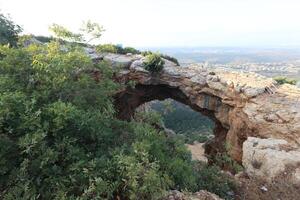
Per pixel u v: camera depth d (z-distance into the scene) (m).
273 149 13.46
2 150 7.15
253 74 28.14
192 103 28.12
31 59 9.68
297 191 10.57
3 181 7.31
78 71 10.37
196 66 31.48
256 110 21.33
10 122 7.61
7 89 8.22
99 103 10.11
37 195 7.05
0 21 24.70
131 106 30.67
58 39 11.04
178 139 10.43
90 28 11.10
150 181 6.96
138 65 28.12
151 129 9.91
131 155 7.76
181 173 8.71
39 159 7.14
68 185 7.28
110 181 7.29
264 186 10.88
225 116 26.09
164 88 30.38
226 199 9.45
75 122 7.96
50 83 9.28
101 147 8.63
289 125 18.95
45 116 7.95
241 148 22.91
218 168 11.27
